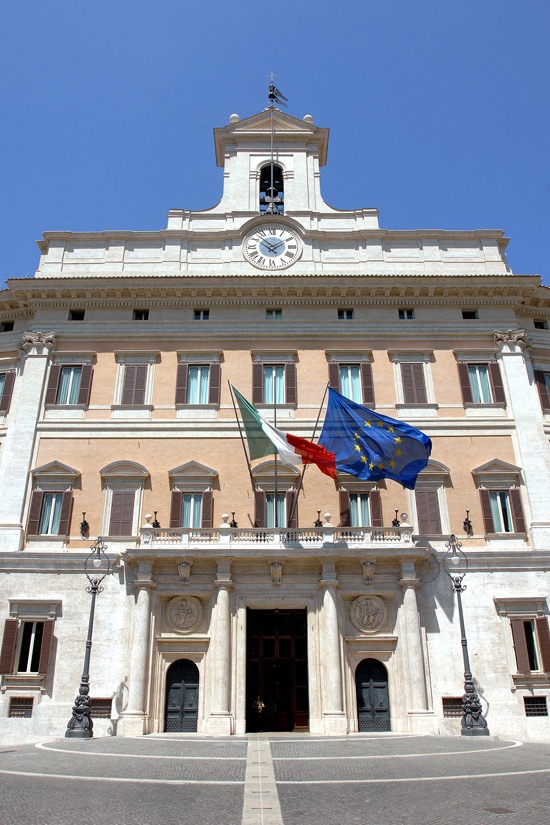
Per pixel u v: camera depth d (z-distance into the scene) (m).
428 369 32.28
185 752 17.45
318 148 38.38
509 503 29.58
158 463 30.09
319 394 31.73
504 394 31.78
